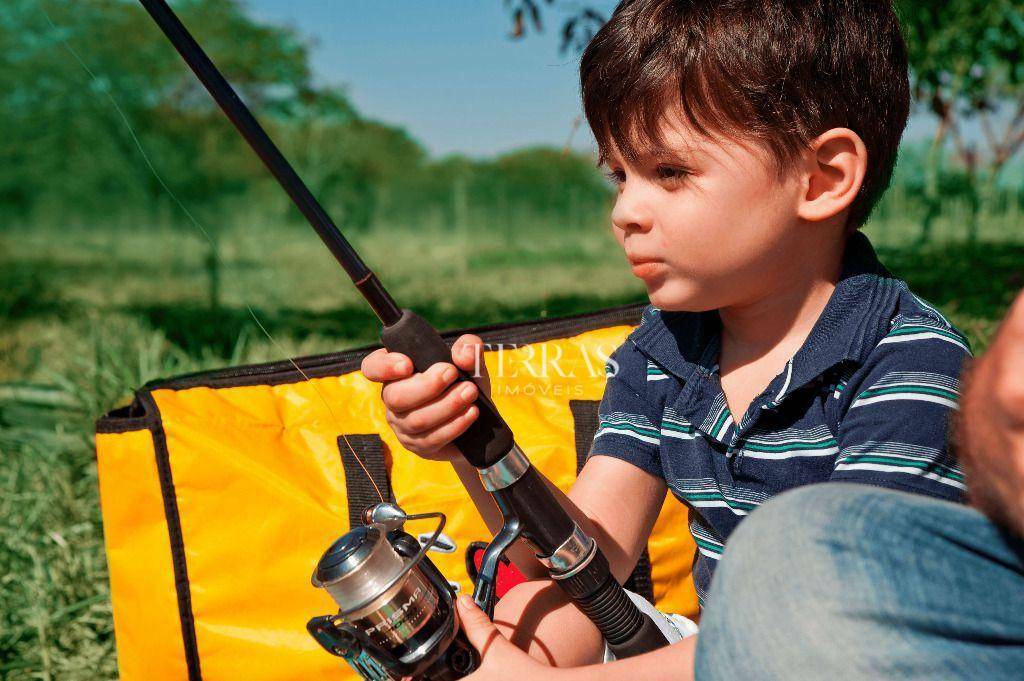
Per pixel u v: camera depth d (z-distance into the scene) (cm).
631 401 126
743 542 70
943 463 95
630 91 104
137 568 153
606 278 840
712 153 103
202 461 154
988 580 62
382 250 1446
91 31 824
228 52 1373
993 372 60
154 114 855
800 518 67
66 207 902
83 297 630
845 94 105
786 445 109
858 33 107
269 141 94
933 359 100
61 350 393
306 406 169
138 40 841
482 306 611
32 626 194
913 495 69
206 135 873
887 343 103
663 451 122
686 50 102
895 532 64
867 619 62
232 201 978
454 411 97
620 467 123
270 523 155
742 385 116
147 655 153
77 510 238
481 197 2220
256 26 1395
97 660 189
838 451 105
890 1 113
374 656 92
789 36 102
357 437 163
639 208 108
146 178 827
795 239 107
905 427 97
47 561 214
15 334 462
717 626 69
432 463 166
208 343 414
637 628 107
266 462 158
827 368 105
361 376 175
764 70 101
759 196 104
